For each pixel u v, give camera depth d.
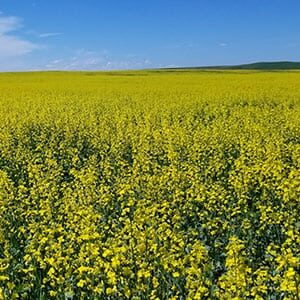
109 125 20.69
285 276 5.35
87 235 6.62
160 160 15.38
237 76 48.66
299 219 9.34
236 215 9.77
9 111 25.33
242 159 12.77
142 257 6.43
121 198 10.16
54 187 10.40
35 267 6.54
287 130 19.19
